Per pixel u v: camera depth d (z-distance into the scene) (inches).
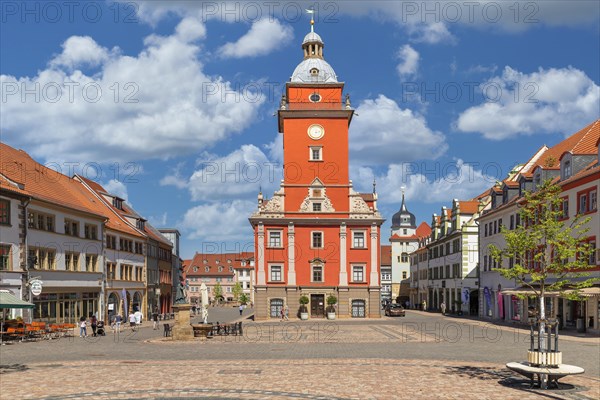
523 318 2194.9
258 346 1245.7
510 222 2337.6
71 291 1983.3
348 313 2679.6
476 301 3144.7
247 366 876.0
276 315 2679.6
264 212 2719.0
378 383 716.7
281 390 670.5
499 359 980.6
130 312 2608.3
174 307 1497.3
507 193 2405.3
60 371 835.4
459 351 1120.2
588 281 815.1
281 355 1042.7
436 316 2984.7
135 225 2854.3
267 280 2687.0
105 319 2261.3
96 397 635.5
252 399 621.9
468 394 649.0
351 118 2910.9
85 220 2118.6
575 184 1779.0
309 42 3075.8
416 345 1258.0
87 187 2689.5
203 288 1899.6
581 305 1738.4
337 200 2743.6
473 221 3112.7
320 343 1315.2
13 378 768.9
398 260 5064.0
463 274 3090.6
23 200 1686.8
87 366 891.4
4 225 1603.1
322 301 2696.9
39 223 1807.3
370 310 2679.6
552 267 787.4
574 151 1883.6
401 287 5039.4
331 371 819.4
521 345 1266.0
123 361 955.3
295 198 2743.6
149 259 3014.3
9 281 1601.9
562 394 654.5
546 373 671.8
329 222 2711.6
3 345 1322.6
